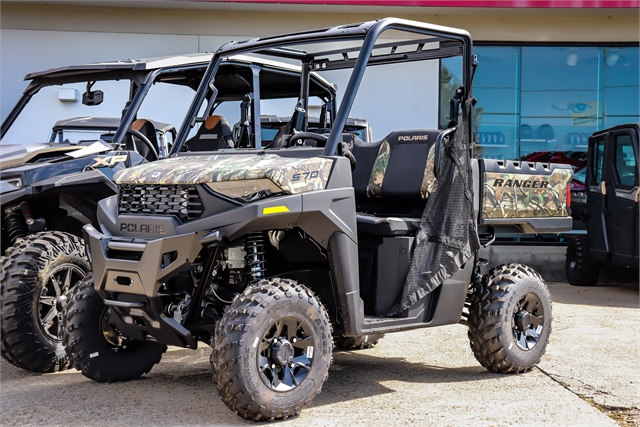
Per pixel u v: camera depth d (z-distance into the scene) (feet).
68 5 31.04
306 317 11.28
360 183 15.61
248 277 12.09
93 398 12.48
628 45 33.06
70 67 17.79
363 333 12.12
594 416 11.76
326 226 11.52
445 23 32.12
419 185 14.40
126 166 16.11
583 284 30.40
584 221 30.40
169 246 10.90
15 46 30.96
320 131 16.94
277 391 10.94
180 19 31.53
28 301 14.19
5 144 17.02
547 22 32.53
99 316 13.25
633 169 27.71
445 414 11.73
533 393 13.19
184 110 21.17
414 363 15.79
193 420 11.18
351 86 12.45
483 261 15.44
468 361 16.01
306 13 31.68
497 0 29.81
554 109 33.14
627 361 15.85
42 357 14.39
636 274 32.68
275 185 10.96
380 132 31.94
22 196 14.70
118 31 31.35
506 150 33.14
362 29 12.77
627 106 33.22
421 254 13.29
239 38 31.76
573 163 33.32
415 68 31.91
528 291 14.83
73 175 15.03
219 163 11.73
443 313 13.70
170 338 11.62
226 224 10.75
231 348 10.57
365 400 12.57
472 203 13.80
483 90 32.96
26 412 11.64
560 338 18.43
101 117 22.66
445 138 14.34
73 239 15.03
